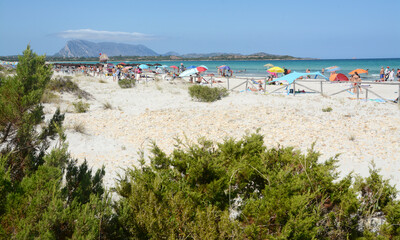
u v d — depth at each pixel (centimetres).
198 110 1328
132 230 279
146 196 300
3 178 275
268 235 272
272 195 304
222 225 277
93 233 241
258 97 1655
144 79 3384
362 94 1994
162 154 403
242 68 8069
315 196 320
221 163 367
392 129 979
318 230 290
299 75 2017
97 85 2397
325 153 780
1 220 252
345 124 1053
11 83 379
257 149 430
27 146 396
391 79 2925
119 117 1255
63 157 342
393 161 713
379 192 336
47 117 1096
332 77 2381
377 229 318
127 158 760
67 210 251
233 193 338
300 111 1249
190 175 346
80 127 994
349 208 310
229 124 1091
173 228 274
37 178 281
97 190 351
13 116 371
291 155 410
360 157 746
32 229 238
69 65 5384
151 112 1331
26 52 394
